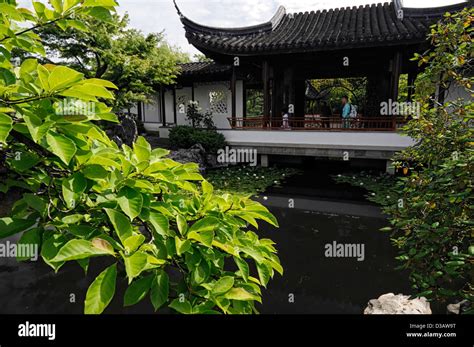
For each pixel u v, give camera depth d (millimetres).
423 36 7320
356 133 8258
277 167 9633
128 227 865
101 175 907
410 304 2736
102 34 7953
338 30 8984
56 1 968
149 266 833
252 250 1108
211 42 9164
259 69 10648
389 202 6141
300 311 2916
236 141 9680
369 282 3521
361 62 9047
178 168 1162
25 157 926
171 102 14367
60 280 3510
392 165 3248
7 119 762
